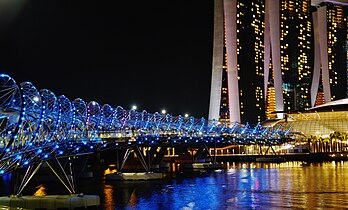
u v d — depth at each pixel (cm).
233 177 13488
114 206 8262
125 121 14500
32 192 10288
